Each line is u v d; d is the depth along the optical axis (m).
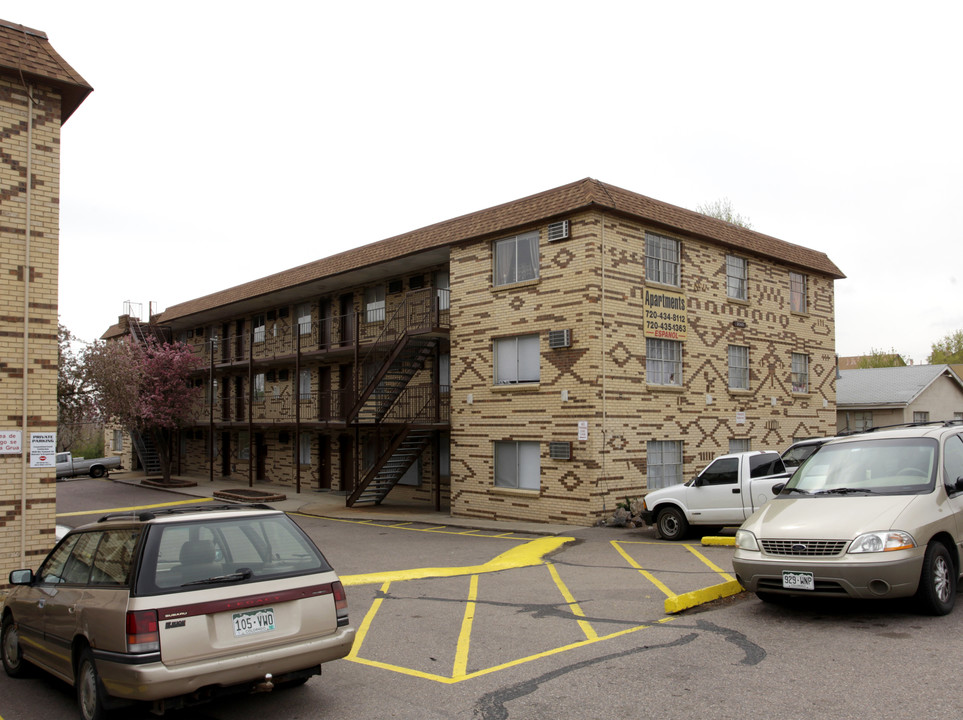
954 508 8.17
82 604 5.78
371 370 26.92
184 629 5.25
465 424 21.58
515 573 12.29
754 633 7.54
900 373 32.47
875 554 7.44
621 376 18.95
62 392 21.20
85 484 34.66
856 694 5.67
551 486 19.02
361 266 24.94
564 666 6.83
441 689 6.38
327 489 29.69
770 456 14.95
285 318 32.16
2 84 10.66
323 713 5.88
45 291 10.84
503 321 20.58
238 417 35.97
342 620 6.05
